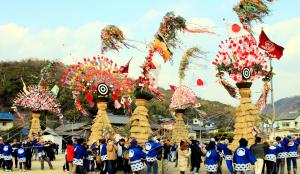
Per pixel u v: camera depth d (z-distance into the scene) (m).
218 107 66.00
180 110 25.77
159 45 19.84
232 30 18.89
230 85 19.06
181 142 16.59
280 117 60.97
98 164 20.59
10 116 65.88
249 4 19.38
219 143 15.62
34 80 76.69
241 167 12.84
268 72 18.98
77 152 17.41
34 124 36.47
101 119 23.94
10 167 22.70
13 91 78.94
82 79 24.25
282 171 16.31
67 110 63.59
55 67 37.28
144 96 19.48
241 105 18.55
